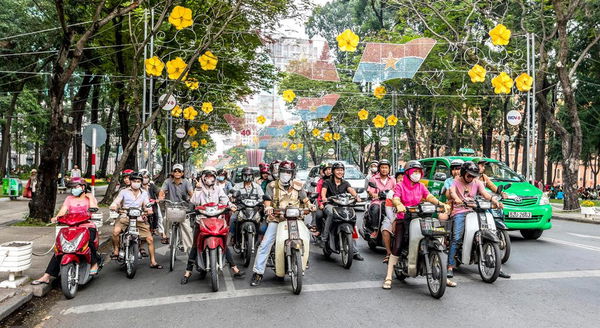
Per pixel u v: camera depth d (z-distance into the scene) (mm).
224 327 5023
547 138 38844
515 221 10562
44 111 35500
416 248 6398
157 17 20188
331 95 26156
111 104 38594
